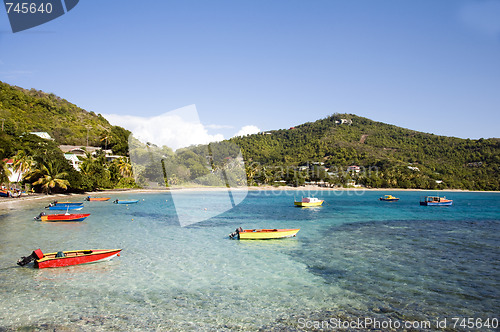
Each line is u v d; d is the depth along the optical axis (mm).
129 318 13188
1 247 24547
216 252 24328
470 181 161750
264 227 37281
